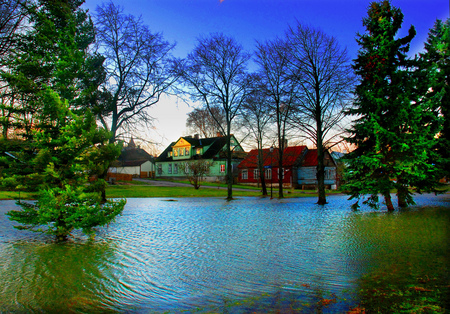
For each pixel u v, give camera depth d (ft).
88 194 33.65
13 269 23.54
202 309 16.63
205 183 201.46
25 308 16.67
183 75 93.04
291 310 16.29
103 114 82.28
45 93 32.17
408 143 57.47
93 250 29.89
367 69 62.39
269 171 207.00
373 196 62.75
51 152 33.55
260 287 19.83
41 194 32.24
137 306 17.10
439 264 23.98
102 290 19.42
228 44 99.09
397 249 29.22
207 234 38.50
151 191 129.08
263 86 97.09
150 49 82.12
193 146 232.94
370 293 18.42
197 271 23.16
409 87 58.54
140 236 37.19
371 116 59.31
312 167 197.88
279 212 64.34
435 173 60.75
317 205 82.53
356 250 29.12
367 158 58.85
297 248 30.37
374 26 62.80
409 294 18.13
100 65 76.28
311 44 80.12
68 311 16.39
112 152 34.86
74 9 62.95
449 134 69.15
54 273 22.67
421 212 59.36
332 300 17.52
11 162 32.63
